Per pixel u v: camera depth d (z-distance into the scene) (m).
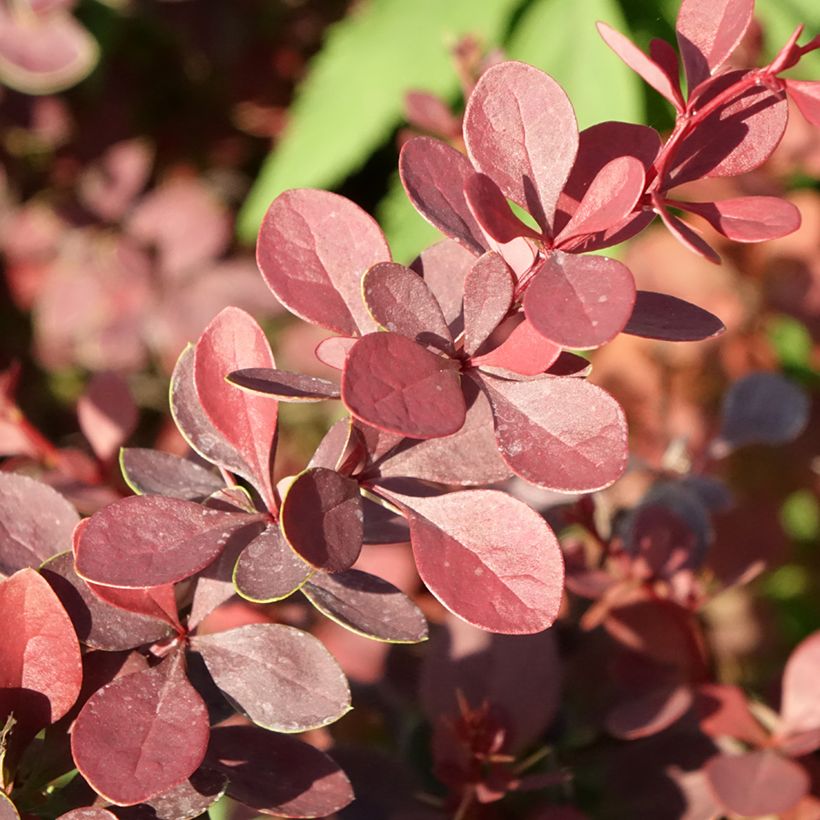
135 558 0.40
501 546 0.39
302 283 0.41
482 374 0.40
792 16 0.75
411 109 0.56
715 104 0.40
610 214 0.39
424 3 0.83
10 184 0.91
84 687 0.41
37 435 0.51
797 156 0.67
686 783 0.47
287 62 0.94
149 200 0.89
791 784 0.45
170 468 0.42
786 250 0.71
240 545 0.41
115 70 0.93
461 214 0.40
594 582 0.48
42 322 0.89
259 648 0.41
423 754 0.47
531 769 0.46
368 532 0.42
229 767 0.41
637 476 0.55
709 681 0.48
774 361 0.71
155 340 0.87
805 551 0.73
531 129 0.40
